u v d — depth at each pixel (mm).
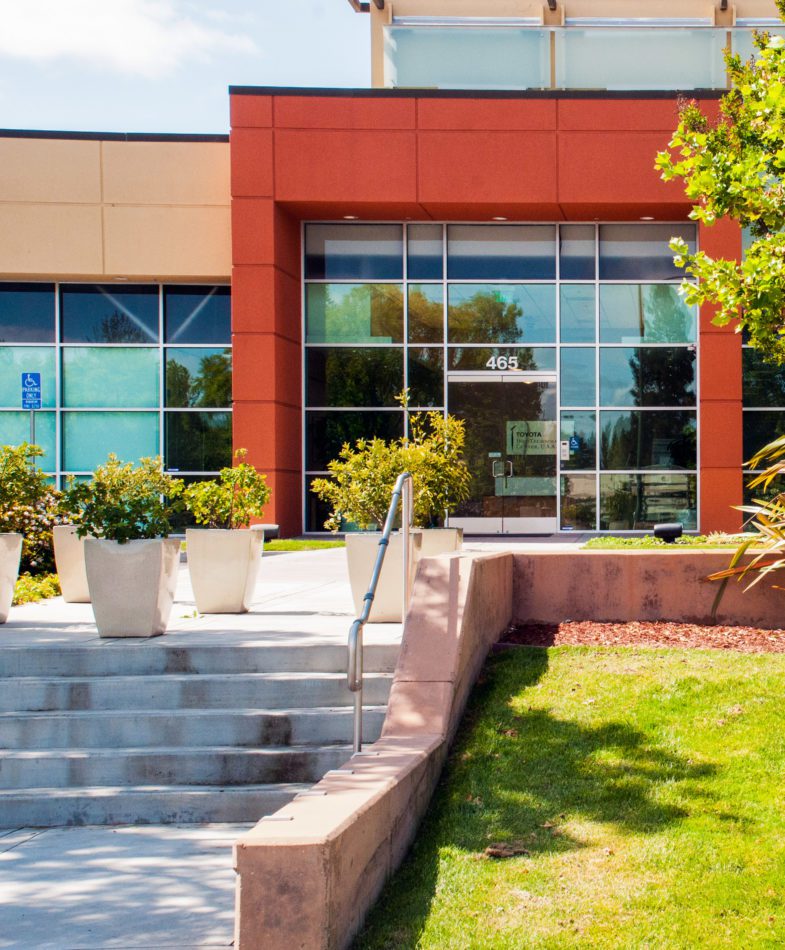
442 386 20484
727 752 5750
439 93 19094
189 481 20703
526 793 5504
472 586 7074
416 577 7098
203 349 20734
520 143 19094
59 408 20688
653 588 8805
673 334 20312
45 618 9289
